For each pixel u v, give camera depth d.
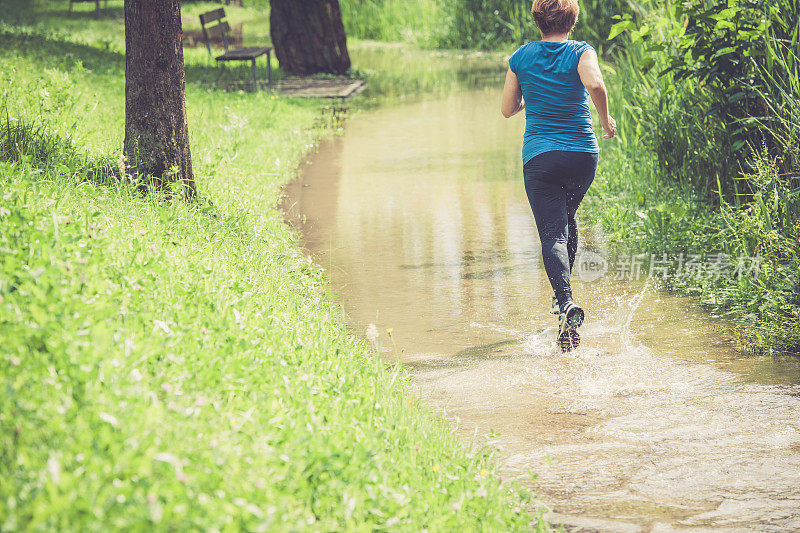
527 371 6.01
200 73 21.97
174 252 6.11
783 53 8.41
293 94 20.33
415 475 4.10
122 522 2.87
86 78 14.59
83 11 36.47
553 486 4.48
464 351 6.40
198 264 6.02
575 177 6.36
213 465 3.37
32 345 3.84
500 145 14.70
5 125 9.08
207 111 15.01
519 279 8.03
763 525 4.05
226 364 4.42
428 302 7.44
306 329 5.85
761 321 6.66
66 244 5.07
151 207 7.53
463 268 8.38
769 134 8.41
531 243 9.18
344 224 10.03
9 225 5.05
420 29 35.59
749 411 5.28
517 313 7.16
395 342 6.58
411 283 7.95
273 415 4.08
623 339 6.54
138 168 8.41
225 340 4.68
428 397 5.60
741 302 7.04
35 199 6.11
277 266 7.39
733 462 4.67
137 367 3.99
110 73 16.39
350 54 31.42
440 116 17.80
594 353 6.29
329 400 4.57
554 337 6.64
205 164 10.38
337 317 6.80
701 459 4.71
